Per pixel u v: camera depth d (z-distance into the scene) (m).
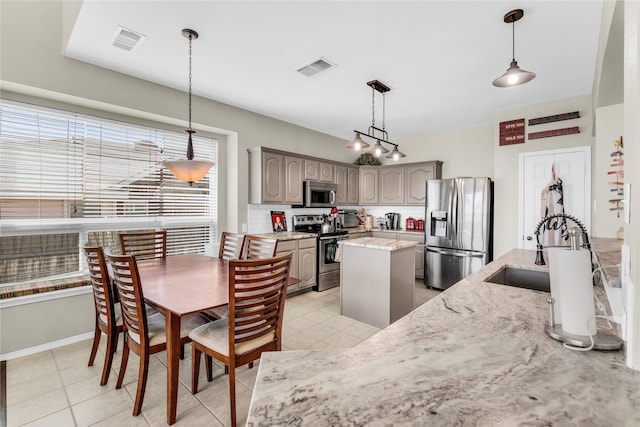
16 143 2.58
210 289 1.94
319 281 4.41
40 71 2.48
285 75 2.97
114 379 2.18
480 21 2.09
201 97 3.57
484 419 0.57
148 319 2.12
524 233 3.88
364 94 3.46
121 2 1.91
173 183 3.61
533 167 3.82
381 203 5.68
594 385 0.68
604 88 2.29
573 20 2.07
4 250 2.55
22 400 1.94
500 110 4.04
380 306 3.03
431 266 4.57
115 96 2.88
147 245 3.08
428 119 4.48
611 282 1.11
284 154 4.30
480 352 0.84
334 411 0.59
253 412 0.59
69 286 2.68
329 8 1.96
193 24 2.14
